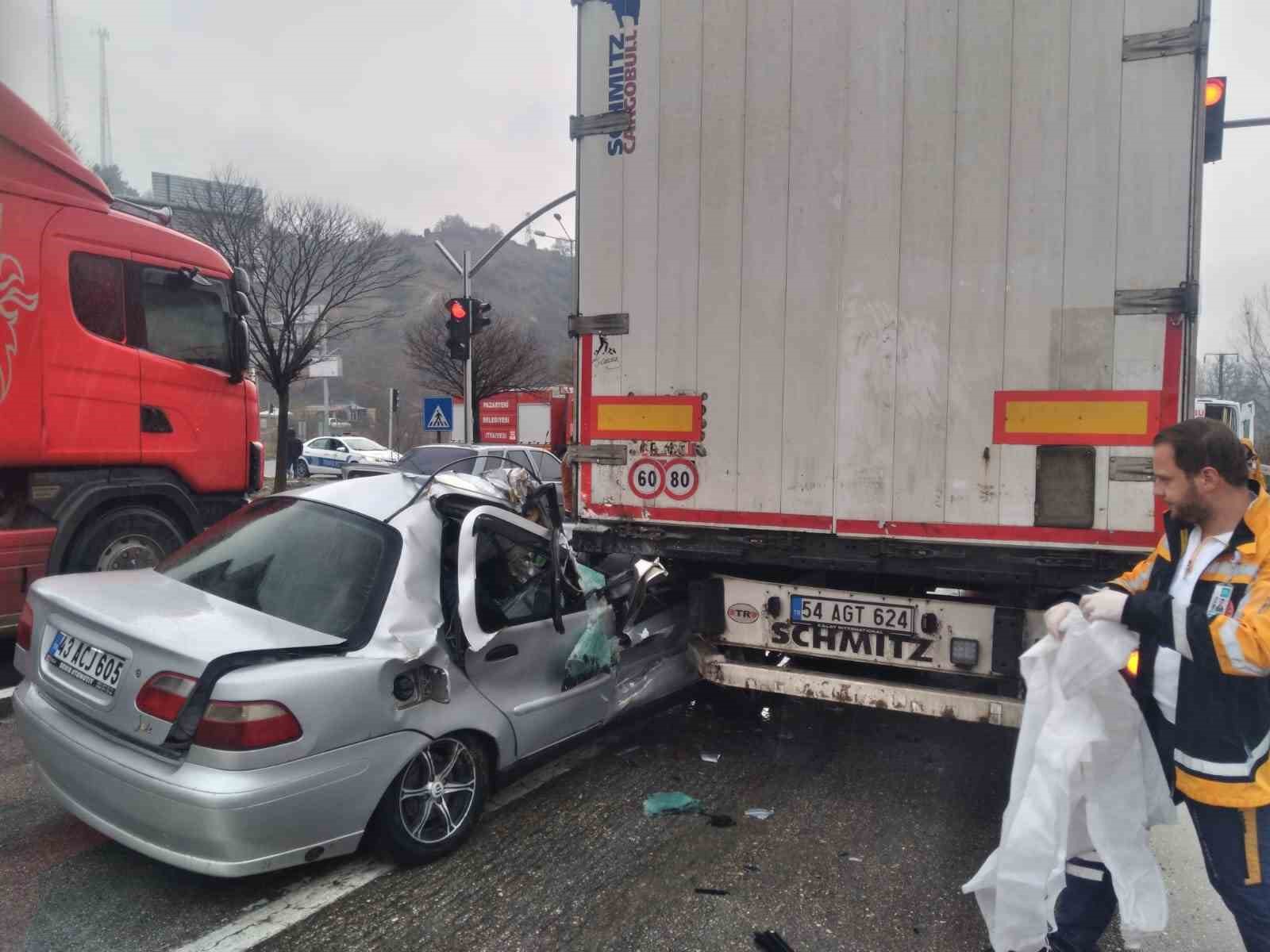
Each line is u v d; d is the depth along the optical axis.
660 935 3.11
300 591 3.55
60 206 6.05
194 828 2.91
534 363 33.47
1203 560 2.46
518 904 3.29
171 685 3.01
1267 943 2.37
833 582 4.57
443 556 3.84
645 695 4.77
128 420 6.48
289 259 22.58
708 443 4.45
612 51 4.61
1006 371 3.85
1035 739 2.75
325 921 3.14
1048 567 3.88
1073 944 2.73
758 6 4.26
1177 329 3.61
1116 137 3.67
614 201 4.63
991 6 3.84
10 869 3.46
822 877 3.55
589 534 4.82
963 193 3.90
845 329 4.13
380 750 3.30
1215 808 2.42
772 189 4.26
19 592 5.88
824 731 5.32
